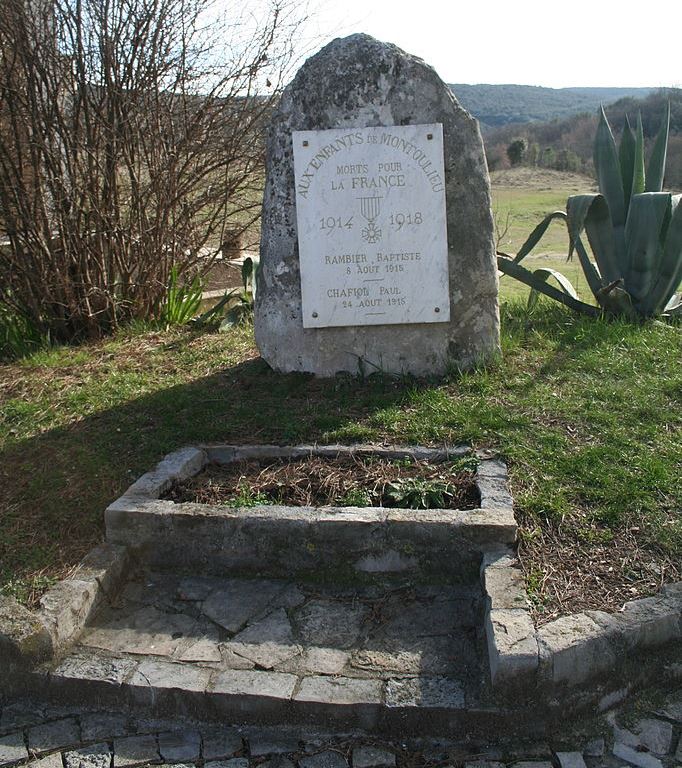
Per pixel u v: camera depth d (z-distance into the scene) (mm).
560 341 5301
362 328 4715
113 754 2656
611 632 2736
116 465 3971
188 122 6453
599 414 4105
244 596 3299
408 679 2779
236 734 2725
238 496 3609
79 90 5910
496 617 2816
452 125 4512
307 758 2609
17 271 6211
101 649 3002
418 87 4480
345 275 4625
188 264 6977
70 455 4105
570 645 2666
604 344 5129
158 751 2664
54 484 3857
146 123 6273
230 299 6832
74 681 2848
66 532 3543
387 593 3281
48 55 5773
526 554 3182
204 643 3018
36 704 2895
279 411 4375
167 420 4375
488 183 4641
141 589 3375
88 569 3277
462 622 3072
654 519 3311
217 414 4402
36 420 4551
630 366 4746
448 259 4613
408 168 4488
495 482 3561
